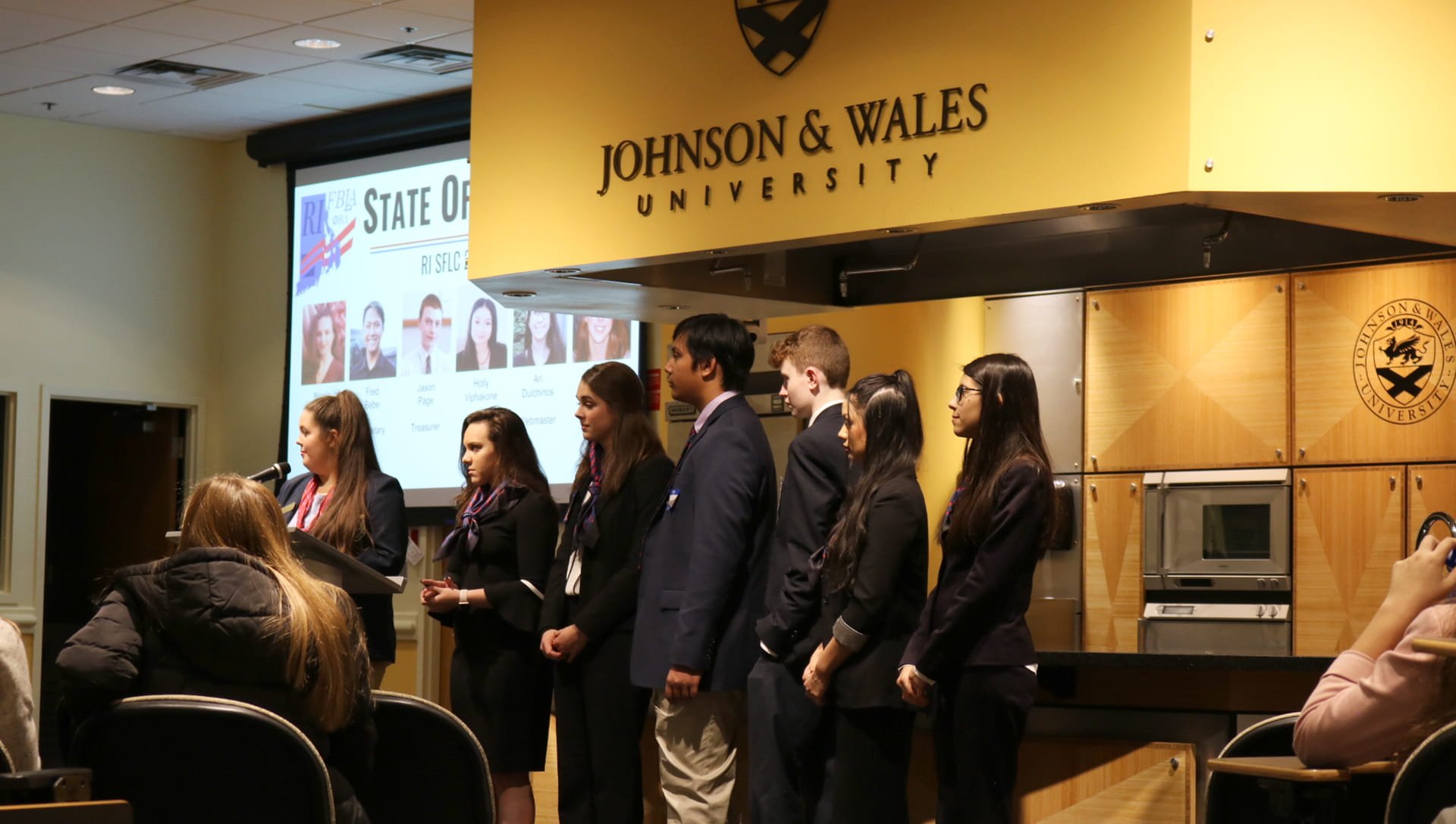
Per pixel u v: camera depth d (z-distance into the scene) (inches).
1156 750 146.7
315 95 314.7
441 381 319.0
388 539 176.2
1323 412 237.0
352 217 335.3
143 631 107.7
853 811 135.1
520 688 165.2
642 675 151.6
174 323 355.9
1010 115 131.6
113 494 378.9
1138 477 252.7
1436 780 77.1
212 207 362.6
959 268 191.9
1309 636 235.8
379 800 116.1
